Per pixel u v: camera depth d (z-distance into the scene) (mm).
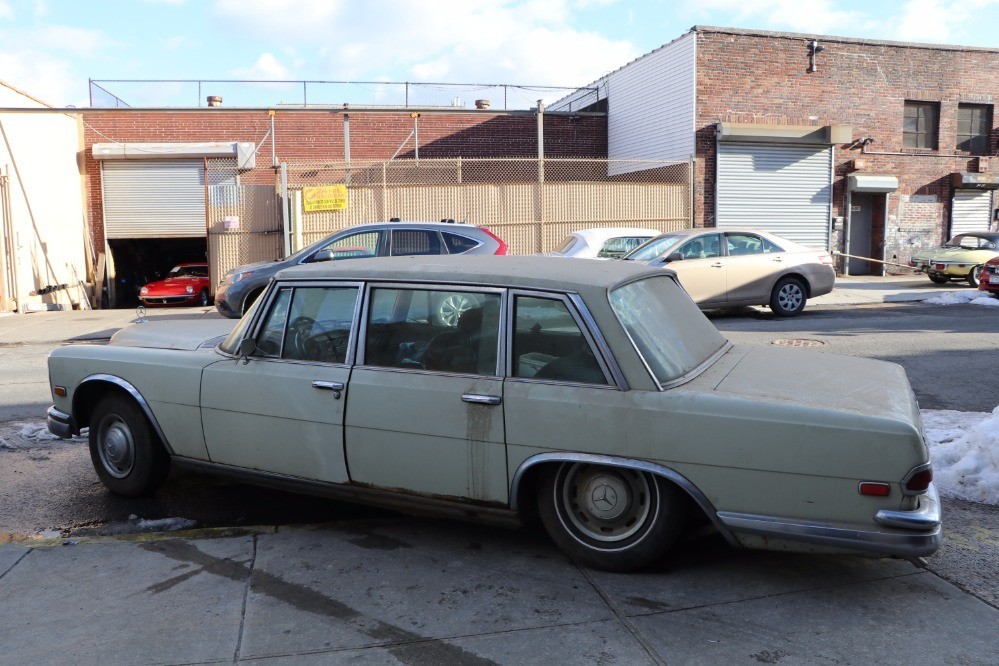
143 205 23453
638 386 3662
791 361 4371
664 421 3574
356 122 24516
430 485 4039
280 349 4477
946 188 23688
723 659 3080
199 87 22906
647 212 21219
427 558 4094
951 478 5082
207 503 5125
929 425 6344
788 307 13922
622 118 24781
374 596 3648
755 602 3557
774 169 21875
